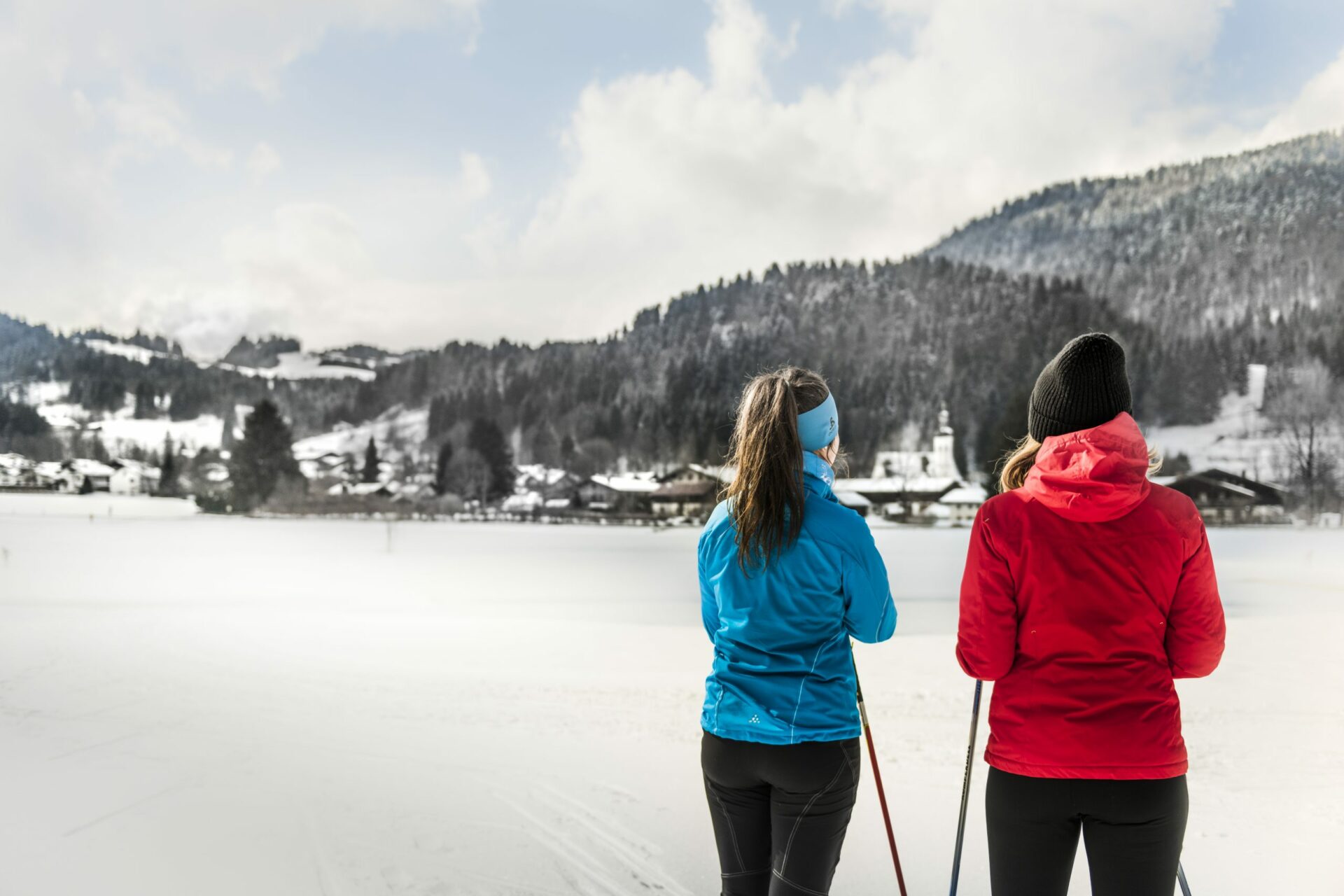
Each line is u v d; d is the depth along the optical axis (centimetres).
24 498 10681
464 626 1331
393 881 352
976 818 429
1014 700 193
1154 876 182
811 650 205
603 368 18712
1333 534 5919
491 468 11225
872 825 421
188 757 543
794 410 207
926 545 4781
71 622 1346
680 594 2009
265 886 345
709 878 359
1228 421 12450
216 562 3041
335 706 719
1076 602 186
